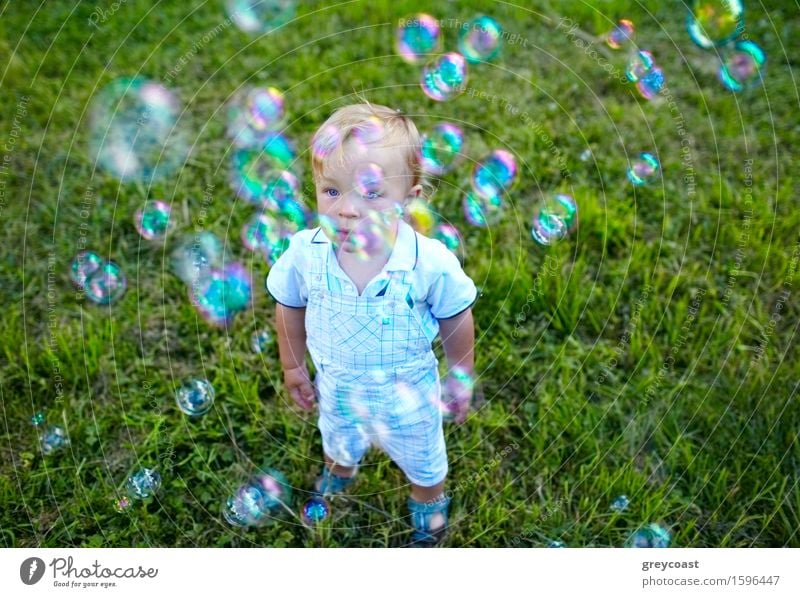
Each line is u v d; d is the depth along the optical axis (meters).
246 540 1.79
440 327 1.50
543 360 2.12
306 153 2.57
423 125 2.67
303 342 1.58
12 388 2.02
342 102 2.78
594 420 1.98
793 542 1.80
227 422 1.98
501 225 2.40
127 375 2.07
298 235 1.42
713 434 1.96
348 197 1.35
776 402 2.00
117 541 1.78
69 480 1.87
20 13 3.05
